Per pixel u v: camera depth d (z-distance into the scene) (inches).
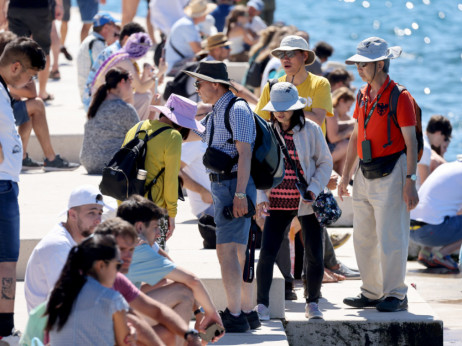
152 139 709.9
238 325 689.0
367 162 746.8
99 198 628.4
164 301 608.1
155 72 1230.3
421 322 735.1
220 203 679.1
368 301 770.2
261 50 1393.9
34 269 622.8
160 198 713.6
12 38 817.5
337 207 724.0
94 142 1038.4
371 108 741.9
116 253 504.1
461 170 994.1
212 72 676.1
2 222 642.8
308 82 822.5
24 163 1098.1
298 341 733.9
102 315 497.4
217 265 761.0
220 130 675.4
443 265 999.0
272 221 733.9
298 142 725.3
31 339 528.1
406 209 751.1
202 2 1416.1
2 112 636.7
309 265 734.5
